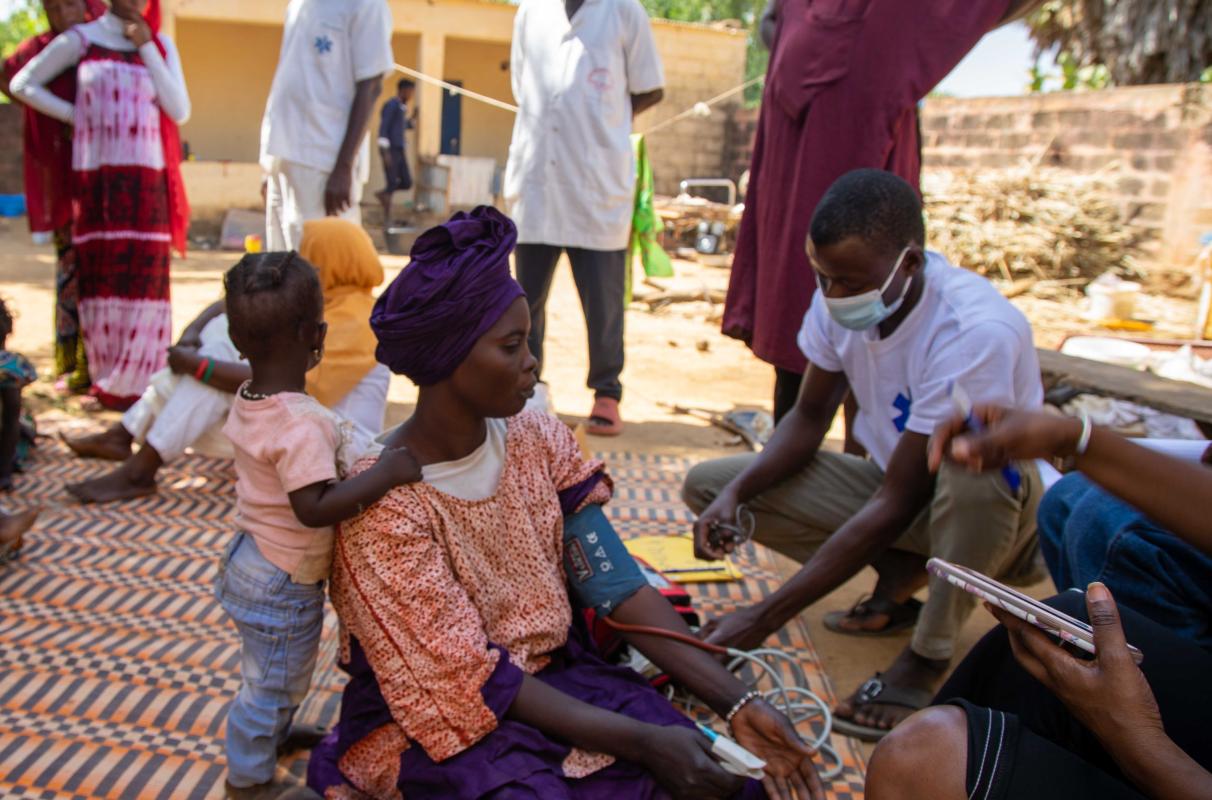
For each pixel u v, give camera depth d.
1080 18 12.83
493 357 1.93
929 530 2.96
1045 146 12.14
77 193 5.07
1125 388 4.57
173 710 2.80
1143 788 1.50
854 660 3.25
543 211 5.14
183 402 4.14
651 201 5.44
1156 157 11.03
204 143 18.12
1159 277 10.95
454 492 2.03
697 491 3.37
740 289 4.45
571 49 4.98
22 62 5.08
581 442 3.88
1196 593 2.05
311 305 2.41
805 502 3.20
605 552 2.23
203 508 4.17
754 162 4.35
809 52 3.93
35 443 4.68
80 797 2.45
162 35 5.25
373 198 18.05
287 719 2.52
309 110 5.02
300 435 2.27
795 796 2.09
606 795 1.92
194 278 10.34
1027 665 1.62
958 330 2.73
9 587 3.44
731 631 2.74
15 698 2.82
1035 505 2.86
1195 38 11.72
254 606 2.40
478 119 19.89
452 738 1.94
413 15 15.68
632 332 8.32
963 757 1.57
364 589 1.98
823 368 3.12
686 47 17.17
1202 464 1.80
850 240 2.63
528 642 2.09
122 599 3.40
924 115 13.54
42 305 8.41
